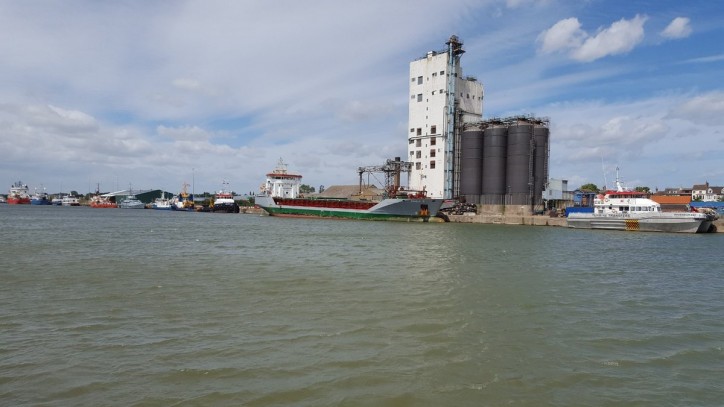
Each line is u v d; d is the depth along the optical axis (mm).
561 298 22734
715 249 49188
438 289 24219
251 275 27875
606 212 81438
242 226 83938
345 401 10797
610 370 13047
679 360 13953
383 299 21547
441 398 11070
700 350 14906
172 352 13875
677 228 73375
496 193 106375
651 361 13836
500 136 106125
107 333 15758
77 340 14977
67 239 51844
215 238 55875
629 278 29641
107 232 64188
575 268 33719
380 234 65750
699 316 19531
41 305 19672
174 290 23109
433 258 37781
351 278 27156
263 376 12148
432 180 116750
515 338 15914
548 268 33344
